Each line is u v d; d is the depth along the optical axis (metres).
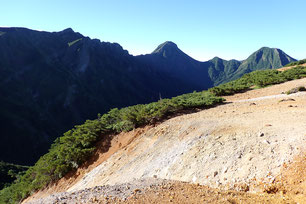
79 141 17.69
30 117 85.19
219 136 9.39
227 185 6.68
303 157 6.06
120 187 6.73
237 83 29.70
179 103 16.98
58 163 17.05
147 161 11.12
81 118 99.00
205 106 17.52
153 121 15.55
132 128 15.99
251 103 15.41
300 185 5.35
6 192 25.69
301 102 12.70
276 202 5.06
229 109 14.47
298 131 7.54
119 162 13.09
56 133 86.12
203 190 6.04
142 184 6.94
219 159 7.98
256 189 6.00
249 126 9.39
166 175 9.11
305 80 22.61
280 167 6.23
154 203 5.07
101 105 110.62
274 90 21.27
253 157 7.14
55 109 95.62
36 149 76.62
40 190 17.56
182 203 5.02
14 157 70.75
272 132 8.09
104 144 16.28
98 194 6.18
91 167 14.95
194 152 9.27
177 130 12.20
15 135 75.75
